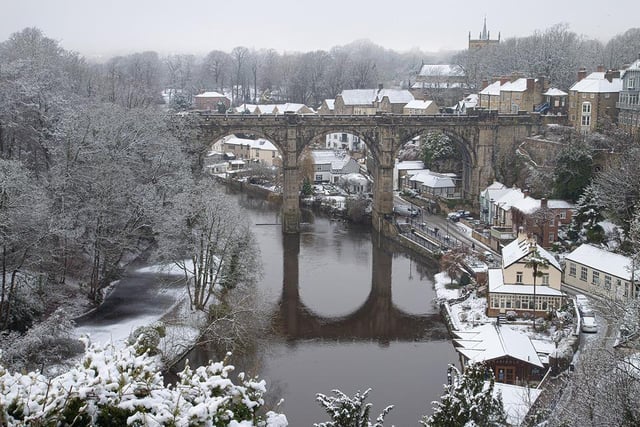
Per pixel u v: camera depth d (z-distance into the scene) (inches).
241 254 3489.2
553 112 6235.2
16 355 2320.4
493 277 3654.0
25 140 4284.0
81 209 3452.3
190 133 5098.4
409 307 3873.0
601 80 5831.7
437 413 1461.6
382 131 5438.0
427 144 6850.4
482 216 5487.2
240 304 3147.1
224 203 3462.1
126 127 4131.4
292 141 5349.4
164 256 3511.3
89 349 920.9
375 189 5629.9
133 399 828.0
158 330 2751.0
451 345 3341.5
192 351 2962.6
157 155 4192.9
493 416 1481.3
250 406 888.9
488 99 6993.1
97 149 3634.4
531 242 3538.4
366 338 3427.7
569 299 3459.6
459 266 4192.9
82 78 6614.2
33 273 2999.5
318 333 3476.9
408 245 4997.5
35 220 2965.1
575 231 4338.1
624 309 1887.3
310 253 4933.6
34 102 4146.2
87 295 3486.7
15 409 797.2
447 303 3799.2
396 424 2501.2
